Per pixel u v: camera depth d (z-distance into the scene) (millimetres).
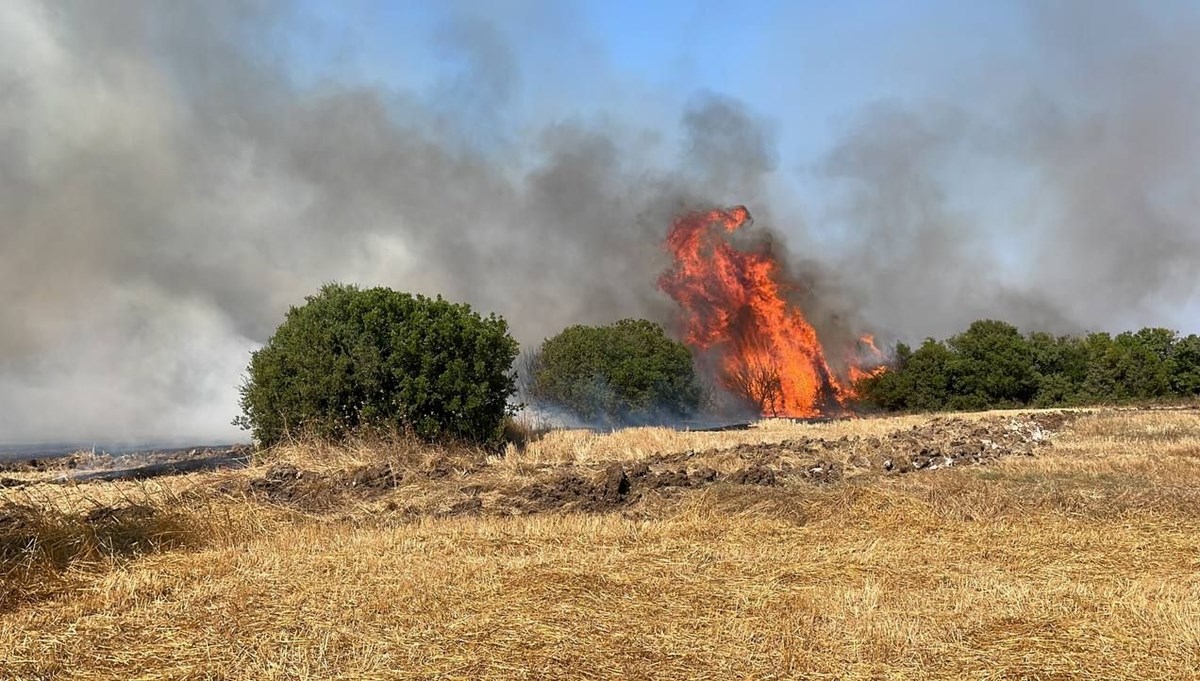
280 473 13695
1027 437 20875
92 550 8484
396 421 16078
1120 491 12000
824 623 6438
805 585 7582
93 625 6410
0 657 5730
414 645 5938
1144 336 49969
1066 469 14133
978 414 34156
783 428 27516
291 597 7062
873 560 8523
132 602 7047
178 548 9203
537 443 18750
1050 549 9070
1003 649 5879
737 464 14992
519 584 7414
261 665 5586
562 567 8023
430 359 16312
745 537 9680
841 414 49844
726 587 7434
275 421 16359
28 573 7699
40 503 10609
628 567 8102
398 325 16625
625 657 5762
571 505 11742
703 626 6383
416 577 7645
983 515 10883
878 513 10930
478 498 12125
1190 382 46812
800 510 11039
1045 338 48875
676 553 8742
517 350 18297
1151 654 5797
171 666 5602
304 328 16516
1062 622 6434
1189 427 22531
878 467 14703
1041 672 5504
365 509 11500
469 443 16938
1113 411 31453
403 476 13766
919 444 18219
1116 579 7816
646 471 13844
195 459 17797
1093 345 49625
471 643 5988
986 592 7305
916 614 6648
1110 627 6320
